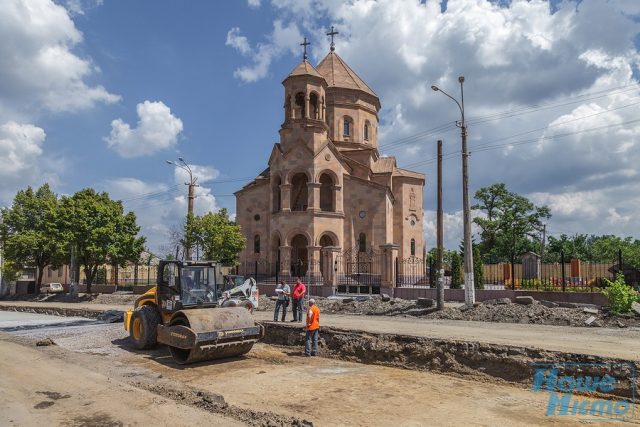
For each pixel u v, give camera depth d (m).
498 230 68.50
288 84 44.38
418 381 13.40
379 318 23.89
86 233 41.91
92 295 41.72
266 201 47.28
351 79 52.41
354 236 44.81
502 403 11.11
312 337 17.80
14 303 42.53
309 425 8.73
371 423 9.68
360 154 49.34
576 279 36.22
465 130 25.47
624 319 19.70
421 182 53.78
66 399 9.77
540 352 13.36
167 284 17.41
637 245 73.19
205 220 39.53
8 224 50.53
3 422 8.36
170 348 16.19
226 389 12.56
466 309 23.52
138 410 8.97
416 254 52.34
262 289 37.47
